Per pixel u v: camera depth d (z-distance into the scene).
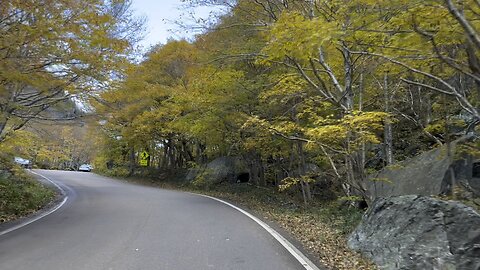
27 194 14.20
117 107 16.11
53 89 11.35
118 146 39.47
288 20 7.09
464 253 5.52
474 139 8.99
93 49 10.47
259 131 15.04
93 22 9.70
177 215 12.12
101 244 7.88
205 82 15.55
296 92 12.14
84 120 14.91
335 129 9.16
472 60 5.69
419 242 6.14
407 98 13.77
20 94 11.96
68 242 8.07
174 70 22.28
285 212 14.02
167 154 39.59
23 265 6.30
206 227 9.98
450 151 8.92
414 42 6.70
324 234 9.58
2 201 12.57
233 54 13.66
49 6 8.73
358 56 10.21
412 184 9.91
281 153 17.02
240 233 9.23
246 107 16.28
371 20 6.97
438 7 5.63
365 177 11.40
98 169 51.97
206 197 19.12
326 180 17.47
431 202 6.54
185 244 7.91
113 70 11.59
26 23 8.91
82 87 11.92
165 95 22.38
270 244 8.03
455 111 11.00
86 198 17.50
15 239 8.40
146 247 7.62
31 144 19.05
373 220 7.80
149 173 35.94
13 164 17.05
